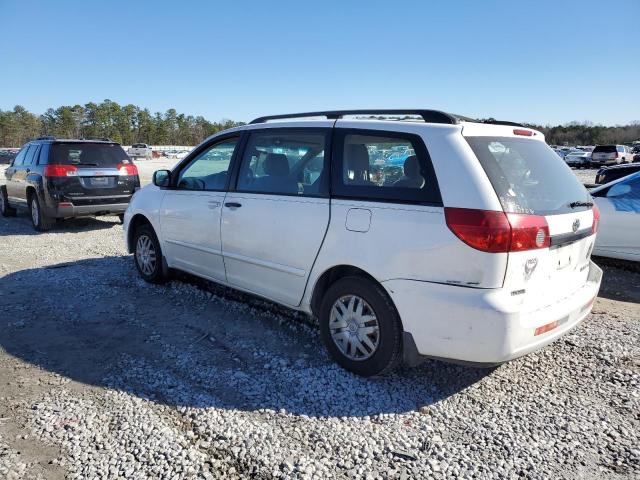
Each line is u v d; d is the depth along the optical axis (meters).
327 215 3.59
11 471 2.55
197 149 5.13
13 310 4.95
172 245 5.32
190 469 2.58
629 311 5.06
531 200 3.12
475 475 2.55
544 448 2.78
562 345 4.11
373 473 2.57
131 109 134.12
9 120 115.88
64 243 8.49
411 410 3.16
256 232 4.18
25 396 3.31
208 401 3.24
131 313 4.86
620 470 2.60
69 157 9.61
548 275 3.14
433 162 3.12
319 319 3.77
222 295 5.39
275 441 2.82
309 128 3.91
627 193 6.46
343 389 3.40
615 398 3.30
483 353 2.93
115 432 2.90
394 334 3.28
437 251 3.01
